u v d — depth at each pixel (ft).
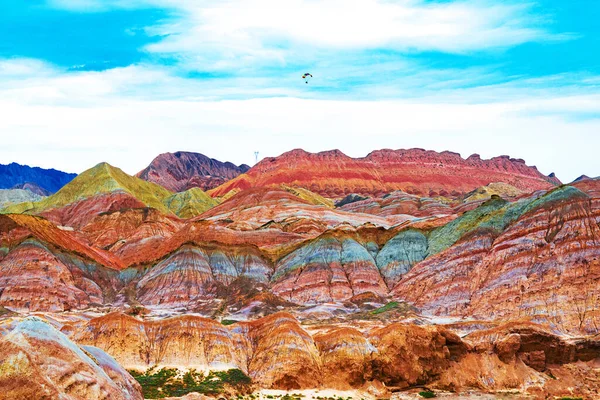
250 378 328.49
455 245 547.08
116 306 556.10
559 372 358.84
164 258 636.89
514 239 507.71
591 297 440.45
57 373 200.13
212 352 341.00
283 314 361.51
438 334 344.08
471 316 472.44
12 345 199.21
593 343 371.15
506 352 351.46
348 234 627.46
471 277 509.76
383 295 550.36
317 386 326.65
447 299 502.38
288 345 337.11
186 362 335.06
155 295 577.43
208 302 556.51
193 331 346.74
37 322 210.38
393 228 655.35
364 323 446.19
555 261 472.03
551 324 432.66
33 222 625.00
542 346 363.56
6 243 588.09
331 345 340.59
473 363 348.18
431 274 531.91
